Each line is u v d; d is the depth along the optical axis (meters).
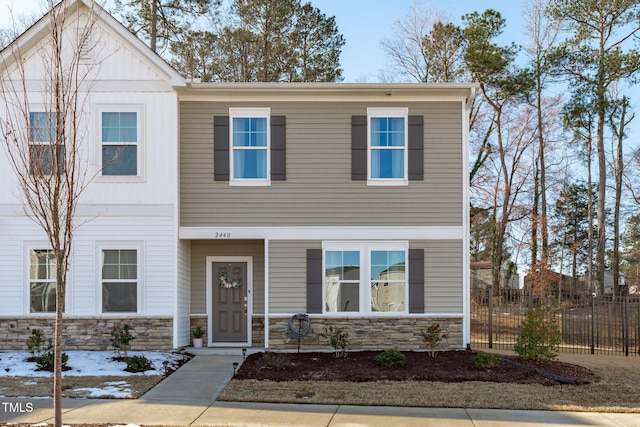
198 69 27.14
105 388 10.31
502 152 31.94
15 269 13.82
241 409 9.16
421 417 8.78
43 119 13.44
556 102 31.91
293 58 27.77
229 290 15.15
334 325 14.14
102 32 13.91
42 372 11.49
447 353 13.57
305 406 9.38
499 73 27.38
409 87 14.17
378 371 11.72
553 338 12.72
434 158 14.43
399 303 14.32
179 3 25.00
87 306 13.80
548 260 32.47
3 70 13.71
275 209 14.32
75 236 13.88
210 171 14.36
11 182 13.77
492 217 34.09
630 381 11.48
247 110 14.46
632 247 40.38
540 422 8.60
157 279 13.89
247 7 26.98
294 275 14.26
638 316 15.77
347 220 14.34
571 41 28.28
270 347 14.13
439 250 14.33
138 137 13.98
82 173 13.84
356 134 14.41
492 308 16.91
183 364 12.58
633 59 26.27
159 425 8.21
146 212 13.94
